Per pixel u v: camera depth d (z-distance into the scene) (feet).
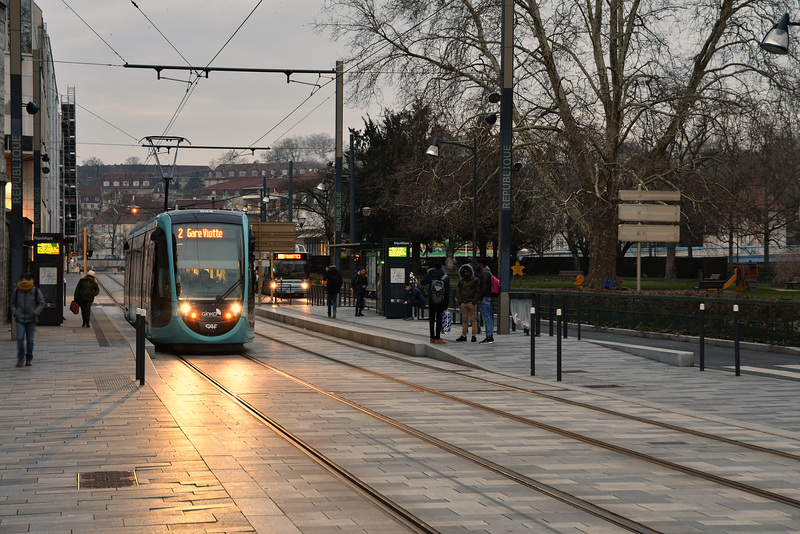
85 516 28.04
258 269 207.10
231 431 44.91
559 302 131.34
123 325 133.69
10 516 27.96
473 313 97.45
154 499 30.45
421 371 76.59
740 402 56.80
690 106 145.18
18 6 98.94
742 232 161.17
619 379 69.31
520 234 290.35
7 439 41.88
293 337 120.06
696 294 147.02
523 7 155.94
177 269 94.43
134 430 44.68
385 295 146.00
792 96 137.49
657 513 29.50
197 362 85.56
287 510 29.27
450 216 159.12
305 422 48.29
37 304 75.41
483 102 148.87
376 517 28.53
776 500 31.40
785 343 88.22
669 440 43.11
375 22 153.38
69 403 53.98
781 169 148.56
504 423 48.42
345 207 327.06
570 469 36.55
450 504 30.55
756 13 143.43
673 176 152.05
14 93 98.63
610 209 157.28
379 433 44.98
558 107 153.38
